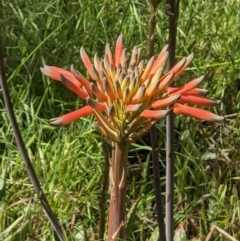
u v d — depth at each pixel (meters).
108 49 0.19
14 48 0.43
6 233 0.29
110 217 0.19
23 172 0.35
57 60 0.42
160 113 0.17
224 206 0.33
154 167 0.23
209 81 0.41
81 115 0.18
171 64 0.21
